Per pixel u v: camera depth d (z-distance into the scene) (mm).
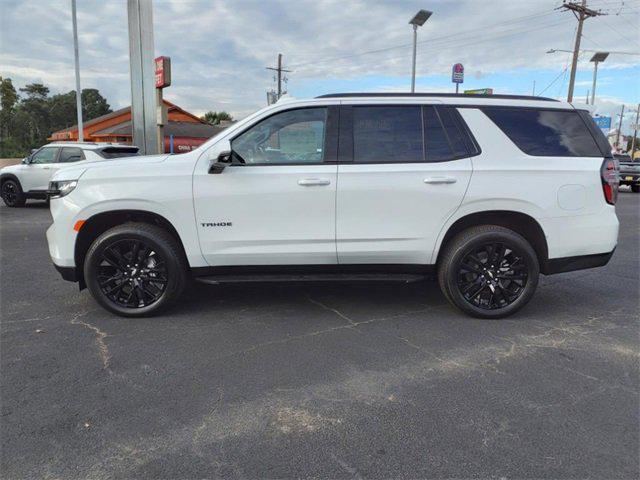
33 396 3213
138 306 4656
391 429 2854
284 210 4422
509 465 2545
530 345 4070
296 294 5410
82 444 2713
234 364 3689
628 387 3359
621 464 2551
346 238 4484
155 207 4406
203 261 4535
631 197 20609
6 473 2480
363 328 4430
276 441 2738
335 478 2449
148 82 13047
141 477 2455
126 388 3320
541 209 4484
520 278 4629
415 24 23375
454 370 3604
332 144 4477
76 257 4555
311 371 3578
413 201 4438
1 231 9773
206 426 2883
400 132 4523
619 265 7086
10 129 76625
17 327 4422
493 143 4531
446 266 4570
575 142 4629
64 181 4496
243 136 4492
